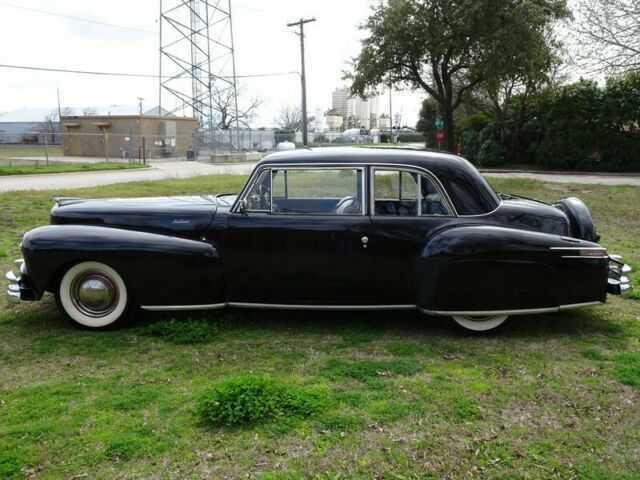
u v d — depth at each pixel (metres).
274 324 4.98
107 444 2.96
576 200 5.19
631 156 26.48
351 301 4.73
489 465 2.84
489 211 4.68
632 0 16.94
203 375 3.87
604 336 4.71
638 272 6.84
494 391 3.63
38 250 4.58
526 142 30.27
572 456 2.92
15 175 21.94
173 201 5.23
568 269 4.48
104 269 4.70
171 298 4.69
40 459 2.84
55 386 3.65
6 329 4.81
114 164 30.09
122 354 4.25
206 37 49.22
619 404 3.48
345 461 2.85
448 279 4.45
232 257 4.75
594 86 27.25
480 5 24.53
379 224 4.59
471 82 29.33
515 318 5.16
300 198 4.80
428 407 3.40
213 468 2.79
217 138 43.59
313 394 3.50
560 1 25.45
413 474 2.76
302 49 37.06
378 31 27.20
